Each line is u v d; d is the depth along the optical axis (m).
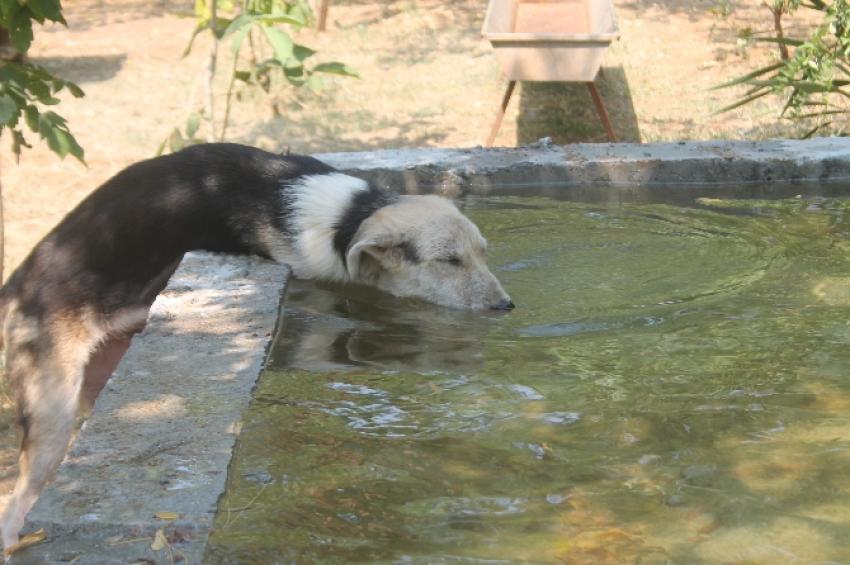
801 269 6.01
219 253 6.13
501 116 10.86
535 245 6.73
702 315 5.28
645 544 3.18
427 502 3.43
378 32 15.30
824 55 9.39
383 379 4.55
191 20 15.88
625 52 14.06
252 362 4.43
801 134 11.37
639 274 6.07
